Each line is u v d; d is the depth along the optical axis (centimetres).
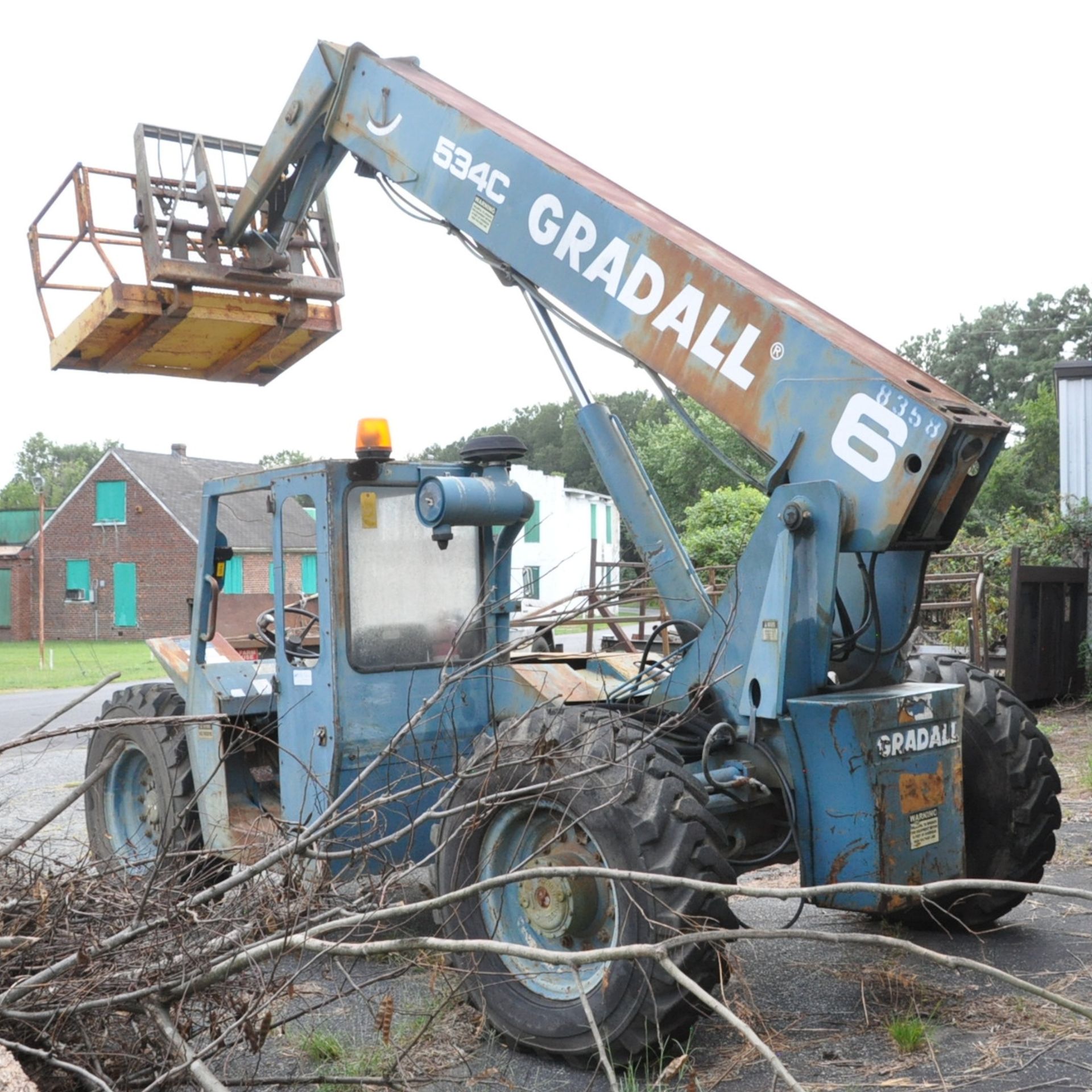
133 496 3922
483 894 405
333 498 476
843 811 384
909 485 368
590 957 260
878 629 403
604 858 369
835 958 470
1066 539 1309
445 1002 368
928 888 271
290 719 502
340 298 666
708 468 3781
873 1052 371
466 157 503
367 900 354
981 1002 412
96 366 692
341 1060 376
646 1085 356
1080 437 1355
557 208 469
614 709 451
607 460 467
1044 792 490
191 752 565
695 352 423
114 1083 315
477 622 511
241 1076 365
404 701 487
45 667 2470
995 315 5981
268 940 311
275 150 586
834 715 380
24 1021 312
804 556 390
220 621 652
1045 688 1194
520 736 403
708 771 404
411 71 562
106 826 616
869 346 421
